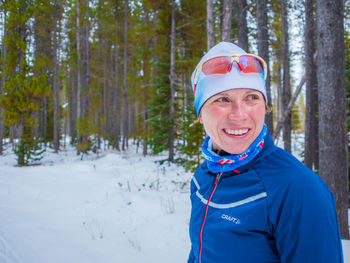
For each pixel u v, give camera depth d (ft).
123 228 11.86
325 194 1.72
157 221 12.46
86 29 59.98
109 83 73.72
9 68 33.88
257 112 2.08
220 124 2.11
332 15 9.11
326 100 9.32
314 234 1.61
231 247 2.07
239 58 2.07
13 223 12.19
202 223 2.44
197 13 33.76
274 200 1.84
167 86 32.42
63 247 9.96
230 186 2.20
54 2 53.98
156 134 31.68
